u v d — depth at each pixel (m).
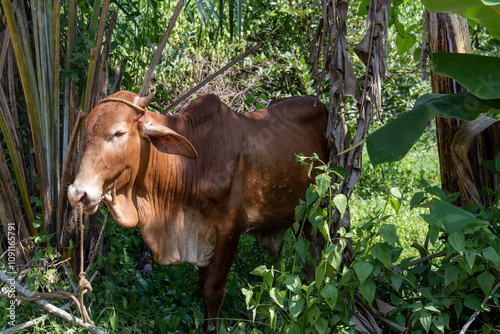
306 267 3.99
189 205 3.38
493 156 3.95
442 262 3.34
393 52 7.78
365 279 2.96
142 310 3.64
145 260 4.53
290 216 3.81
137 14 4.59
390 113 8.38
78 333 3.08
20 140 3.83
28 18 4.04
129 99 3.08
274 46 8.30
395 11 4.70
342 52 3.78
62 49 4.05
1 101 3.72
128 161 3.06
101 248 4.06
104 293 3.66
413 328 3.21
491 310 3.23
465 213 2.98
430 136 11.09
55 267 3.65
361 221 3.09
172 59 6.90
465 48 4.10
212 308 3.46
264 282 3.05
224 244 3.40
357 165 3.73
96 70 3.74
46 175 3.66
